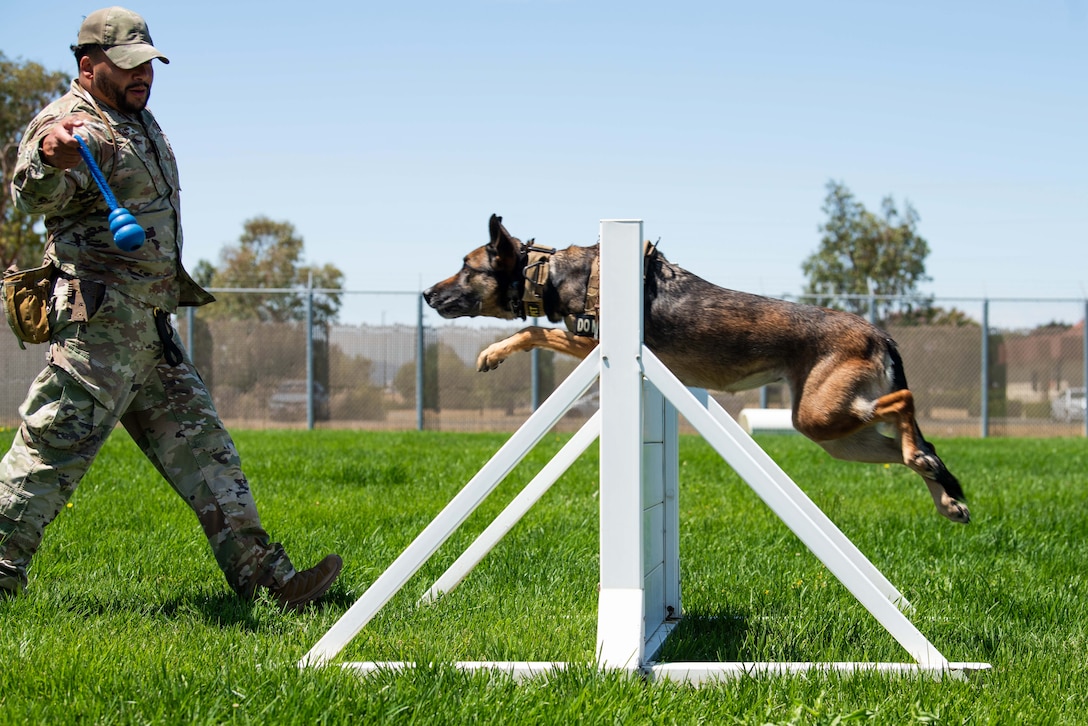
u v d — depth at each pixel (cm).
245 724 236
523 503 340
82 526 523
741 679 282
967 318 1755
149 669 273
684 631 360
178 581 418
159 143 368
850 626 357
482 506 646
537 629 343
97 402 348
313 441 1224
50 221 354
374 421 1744
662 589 377
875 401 419
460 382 1745
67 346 346
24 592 363
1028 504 699
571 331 461
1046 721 254
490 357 437
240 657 294
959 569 474
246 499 382
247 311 1881
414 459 948
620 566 297
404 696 258
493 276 480
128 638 314
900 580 454
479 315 496
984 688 277
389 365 1742
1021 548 539
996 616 386
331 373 1741
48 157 321
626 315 301
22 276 347
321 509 606
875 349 427
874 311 1745
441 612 368
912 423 418
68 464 353
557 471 333
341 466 824
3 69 2536
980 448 1289
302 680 264
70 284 346
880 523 602
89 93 354
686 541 537
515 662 296
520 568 455
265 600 371
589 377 304
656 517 368
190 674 266
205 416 380
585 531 547
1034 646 337
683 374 450
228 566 381
